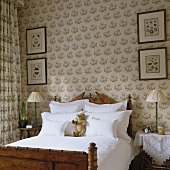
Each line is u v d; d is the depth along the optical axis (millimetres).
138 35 3773
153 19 3689
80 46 4172
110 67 3955
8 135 3979
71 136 3414
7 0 4105
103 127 3236
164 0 3646
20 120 4152
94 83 4059
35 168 2041
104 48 4000
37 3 4496
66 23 4281
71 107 3898
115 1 3941
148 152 3193
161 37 3639
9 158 2133
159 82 3648
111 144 2816
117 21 3924
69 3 4262
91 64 4086
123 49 3877
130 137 3555
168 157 3107
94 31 4074
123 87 3863
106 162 2221
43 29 4430
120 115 3461
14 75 4219
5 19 4039
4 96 3943
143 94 3738
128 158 2982
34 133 4078
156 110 3486
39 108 4441
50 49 4387
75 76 4195
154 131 3420
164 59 3613
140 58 3752
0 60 3898
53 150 1999
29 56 4543
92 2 4098
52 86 4359
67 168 1939
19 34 4609
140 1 3787
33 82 4496
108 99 3887
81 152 1906
